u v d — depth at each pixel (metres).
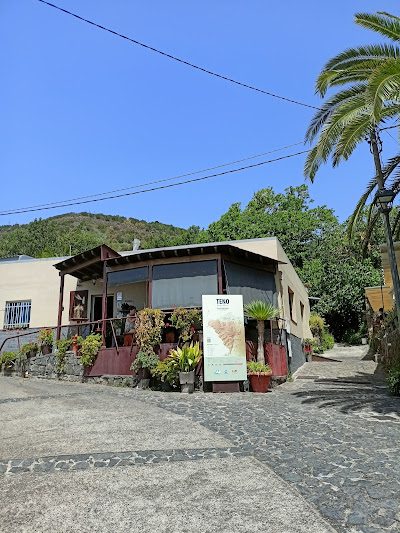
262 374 11.30
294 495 4.38
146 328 11.99
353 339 31.86
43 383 13.13
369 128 9.55
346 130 9.31
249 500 4.29
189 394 10.75
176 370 11.31
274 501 4.25
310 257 36.72
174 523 3.87
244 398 10.05
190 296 13.18
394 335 14.62
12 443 6.38
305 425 7.20
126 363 12.45
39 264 18.64
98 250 14.45
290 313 17.33
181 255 13.48
